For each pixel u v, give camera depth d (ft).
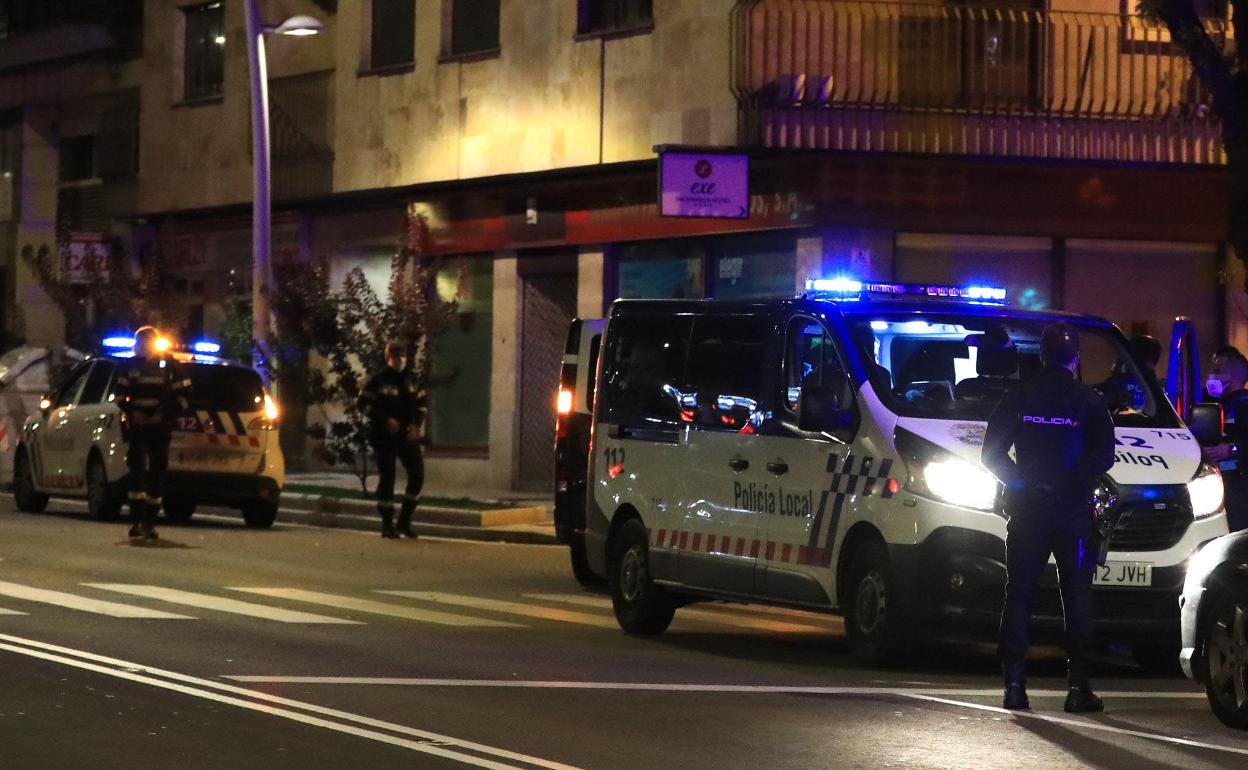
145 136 208.13
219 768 46.80
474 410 170.81
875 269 137.69
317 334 146.41
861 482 69.00
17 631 71.15
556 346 163.43
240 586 91.04
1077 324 74.49
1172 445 69.56
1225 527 68.33
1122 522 66.95
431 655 68.28
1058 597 65.51
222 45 199.31
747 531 74.33
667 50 148.87
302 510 144.15
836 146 137.80
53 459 138.92
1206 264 141.08
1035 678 67.92
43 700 55.93
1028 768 49.14
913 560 66.49
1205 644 57.52
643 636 78.95
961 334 72.23
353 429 146.61
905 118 137.80
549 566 110.01
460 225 168.66
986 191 138.21
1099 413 59.06
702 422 77.66
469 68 168.14
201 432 130.93
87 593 85.15
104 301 187.21
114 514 133.69
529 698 58.65
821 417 69.67
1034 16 138.31
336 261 183.83
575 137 157.69
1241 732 55.62
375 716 54.34
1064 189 138.82
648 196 150.92
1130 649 76.64
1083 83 138.51
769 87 139.13
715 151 136.98
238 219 194.90
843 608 69.97
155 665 63.21
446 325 148.97
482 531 128.77
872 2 137.69
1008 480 59.06
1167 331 140.36
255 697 57.06
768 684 63.52
